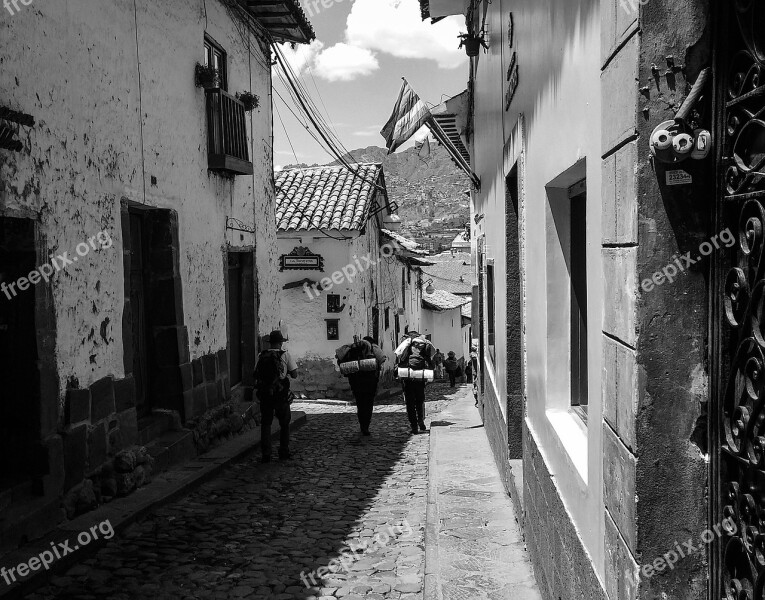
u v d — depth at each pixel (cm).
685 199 222
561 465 356
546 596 406
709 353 221
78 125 623
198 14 921
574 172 340
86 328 634
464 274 4397
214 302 966
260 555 553
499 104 711
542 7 402
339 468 870
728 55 212
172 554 552
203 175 935
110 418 672
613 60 243
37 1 561
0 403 559
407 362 1142
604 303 259
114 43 693
